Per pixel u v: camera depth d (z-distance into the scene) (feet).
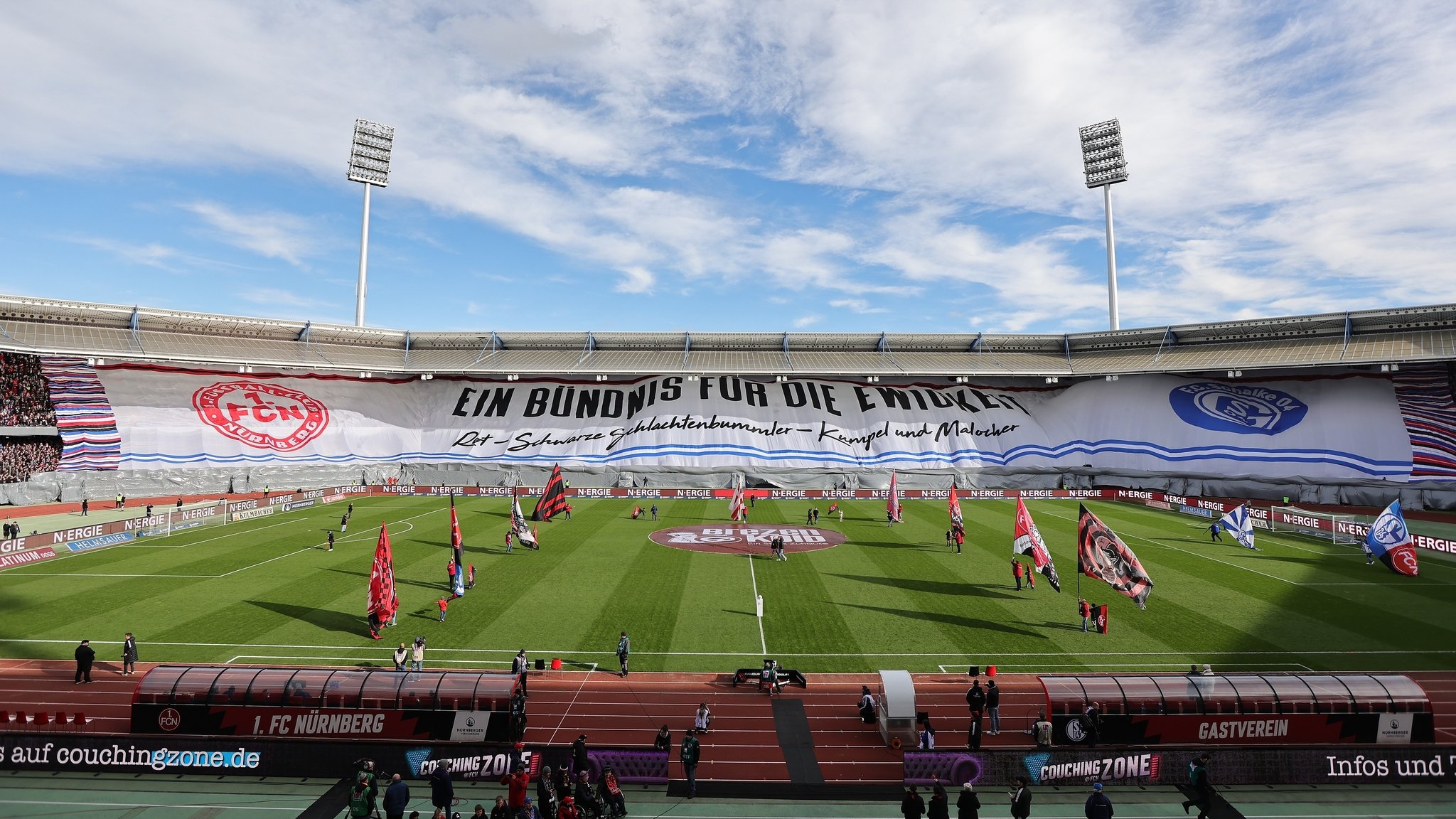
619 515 230.27
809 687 98.37
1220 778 76.18
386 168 376.07
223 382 297.12
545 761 75.56
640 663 105.50
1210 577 151.43
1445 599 135.54
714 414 318.86
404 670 93.45
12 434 255.91
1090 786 76.38
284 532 198.08
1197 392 302.66
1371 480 247.29
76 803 71.20
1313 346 285.84
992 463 301.84
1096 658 107.24
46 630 116.06
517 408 323.16
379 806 71.92
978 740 82.38
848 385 335.88
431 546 179.42
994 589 142.92
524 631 117.60
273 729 81.61
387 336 342.44
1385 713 80.94
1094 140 374.63
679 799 73.00
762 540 189.16
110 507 238.07
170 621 120.37
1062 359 336.49
